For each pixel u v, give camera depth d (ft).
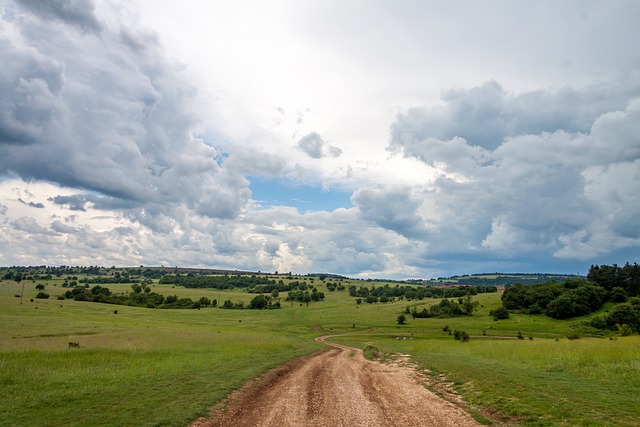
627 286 485.15
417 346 177.06
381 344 215.92
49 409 51.37
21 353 99.96
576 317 432.25
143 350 119.14
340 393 64.23
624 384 64.85
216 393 59.82
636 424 43.45
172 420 45.60
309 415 49.55
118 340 159.02
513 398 56.65
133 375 77.51
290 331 399.24
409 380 79.87
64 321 288.51
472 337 360.48
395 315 553.64
